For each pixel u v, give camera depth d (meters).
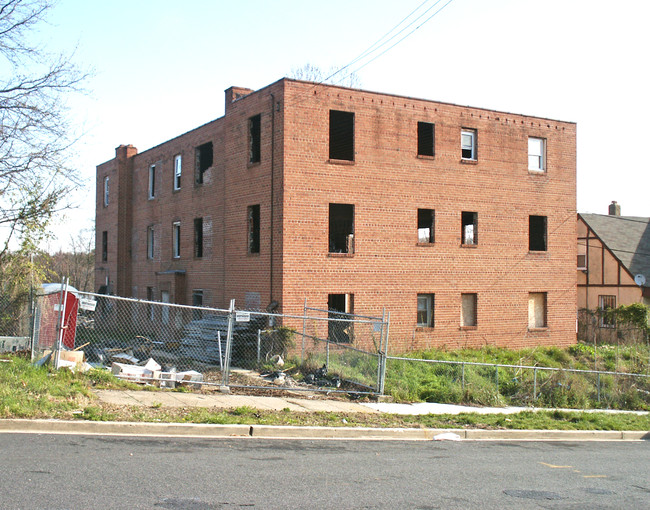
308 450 9.88
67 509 6.20
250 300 24.06
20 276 18.41
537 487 8.41
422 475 8.68
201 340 22.27
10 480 7.04
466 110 26.03
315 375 17.77
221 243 26.50
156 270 32.84
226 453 9.16
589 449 11.96
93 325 31.30
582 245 37.69
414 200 24.72
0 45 17.27
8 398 10.39
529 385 18.08
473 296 26.27
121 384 13.80
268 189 23.16
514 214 27.05
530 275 27.34
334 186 23.17
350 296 23.58
